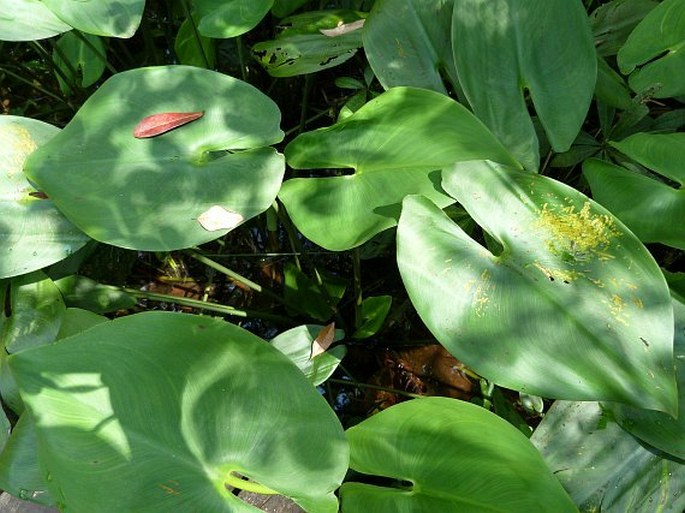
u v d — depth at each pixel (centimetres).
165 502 69
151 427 71
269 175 83
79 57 108
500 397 94
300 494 70
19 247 84
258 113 87
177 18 123
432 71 95
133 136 84
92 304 94
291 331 91
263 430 72
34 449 79
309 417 72
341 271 111
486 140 83
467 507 71
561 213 79
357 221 82
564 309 75
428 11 95
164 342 73
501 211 79
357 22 106
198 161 84
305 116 113
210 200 82
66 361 71
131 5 90
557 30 90
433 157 83
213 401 72
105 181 81
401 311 103
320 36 105
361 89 108
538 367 74
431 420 75
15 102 124
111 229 79
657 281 76
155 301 110
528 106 108
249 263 112
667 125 103
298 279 103
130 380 71
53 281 93
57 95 119
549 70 91
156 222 80
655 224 84
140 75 86
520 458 72
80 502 68
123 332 73
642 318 75
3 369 86
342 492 76
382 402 102
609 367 73
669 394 72
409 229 78
